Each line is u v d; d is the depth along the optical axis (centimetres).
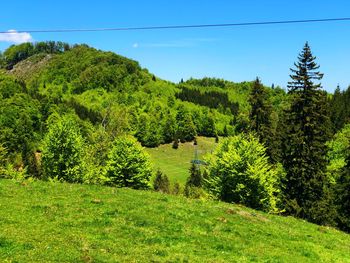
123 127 7650
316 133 4650
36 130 13425
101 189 3200
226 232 2423
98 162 6469
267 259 2008
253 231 2561
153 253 1847
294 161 4709
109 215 2391
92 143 6950
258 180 3966
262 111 5362
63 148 5406
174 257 1827
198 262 1800
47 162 5394
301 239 2619
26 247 1652
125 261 1670
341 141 6738
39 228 1959
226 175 4147
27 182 3141
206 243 2134
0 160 5728
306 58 4731
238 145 4459
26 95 14925
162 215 2538
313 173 4650
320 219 4612
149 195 3192
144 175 5481
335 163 6053
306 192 4691
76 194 2864
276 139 5312
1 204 2320
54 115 13488
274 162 5228
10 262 1467
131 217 2397
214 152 4666
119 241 1950
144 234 2117
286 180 4781
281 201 4691
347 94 12356
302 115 4697
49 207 2384
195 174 12338
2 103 13262
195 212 2739
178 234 2209
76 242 1822
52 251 1645
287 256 2130
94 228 2105
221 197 4150
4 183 2973
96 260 1631
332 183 5072
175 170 17050
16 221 2022
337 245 2659
